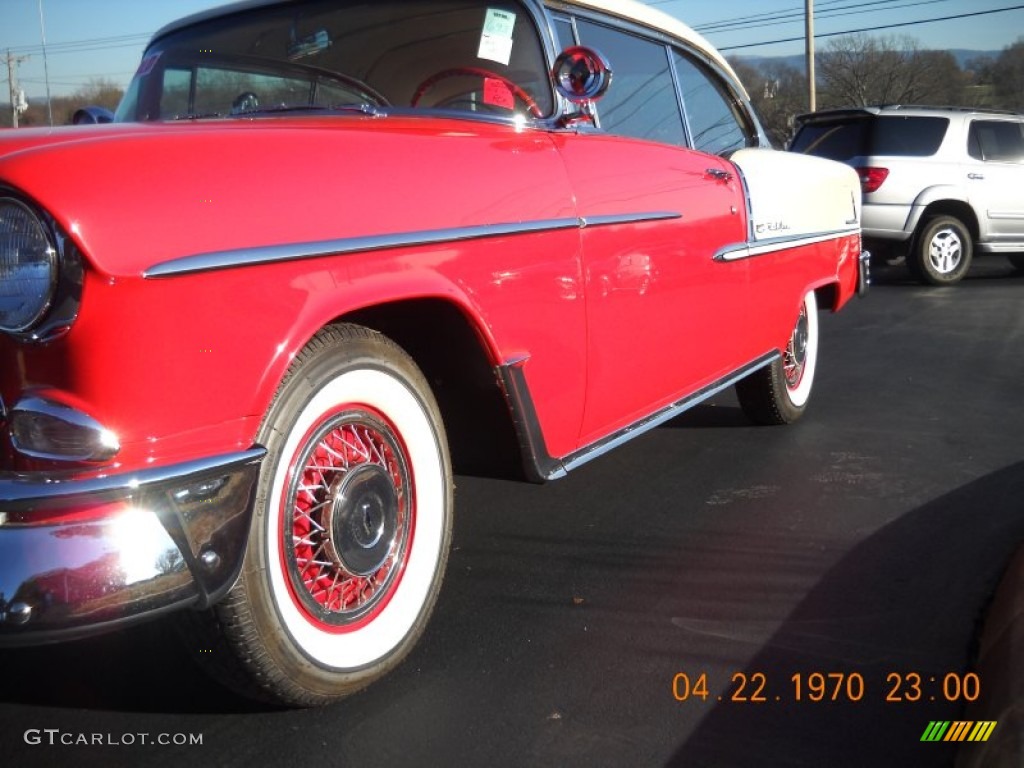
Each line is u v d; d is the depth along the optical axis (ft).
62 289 5.96
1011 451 15.40
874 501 13.12
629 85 12.25
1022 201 38.19
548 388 9.61
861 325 28.22
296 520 7.39
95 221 5.95
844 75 128.88
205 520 6.45
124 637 9.20
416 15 10.79
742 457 15.20
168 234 6.22
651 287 11.19
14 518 6.07
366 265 7.48
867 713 8.04
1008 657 8.26
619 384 10.87
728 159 13.87
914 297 34.35
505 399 9.11
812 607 9.98
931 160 37.09
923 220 37.58
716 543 11.71
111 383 6.08
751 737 7.71
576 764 7.34
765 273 14.46
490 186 8.77
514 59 10.53
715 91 14.70
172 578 6.24
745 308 13.89
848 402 18.85
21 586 5.91
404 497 8.39
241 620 6.90
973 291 35.81
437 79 10.80
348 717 7.94
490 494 13.53
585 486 13.85
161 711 7.99
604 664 8.84
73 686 8.38
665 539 11.86
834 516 12.59
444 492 8.79
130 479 6.11
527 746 7.56
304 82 11.14
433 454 8.64
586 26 11.51
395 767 7.28
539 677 8.61
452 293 8.21
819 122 39.42
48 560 5.95
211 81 11.66
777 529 12.15
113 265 5.95
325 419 7.51
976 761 7.03
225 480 6.56
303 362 7.23
